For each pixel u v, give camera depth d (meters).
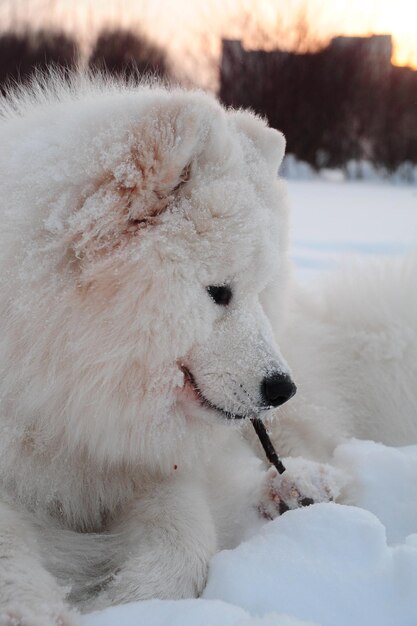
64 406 2.11
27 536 1.98
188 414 2.25
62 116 2.32
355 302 3.35
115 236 2.06
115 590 1.97
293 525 2.04
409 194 13.54
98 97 2.47
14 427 2.12
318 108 17.00
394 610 1.80
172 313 2.07
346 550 1.95
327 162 17.53
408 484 2.49
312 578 1.89
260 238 2.20
